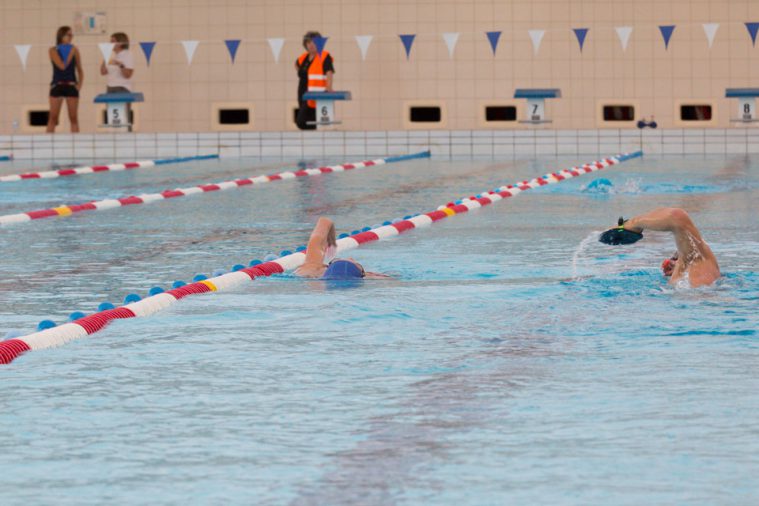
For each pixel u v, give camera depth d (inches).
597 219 786.2
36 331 384.2
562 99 1988.2
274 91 2017.7
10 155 1825.8
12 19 2022.6
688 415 259.6
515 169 1425.9
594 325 380.2
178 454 236.2
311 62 1857.8
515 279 495.8
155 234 721.6
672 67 1972.2
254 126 2022.6
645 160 1598.2
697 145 1758.1
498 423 256.1
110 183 1254.3
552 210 864.9
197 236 706.8
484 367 316.2
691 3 1961.1
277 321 398.0
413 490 211.3
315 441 244.1
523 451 234.1
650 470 220.5
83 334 373.1
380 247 633.6
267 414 267.4
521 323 386.3
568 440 241.4
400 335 368.5
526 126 1990.7
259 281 500.7
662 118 1980.8
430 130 1808.6
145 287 494.9
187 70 2018.9
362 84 2009.1
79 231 745.0
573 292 452.4
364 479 218.1
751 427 248.7
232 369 318.3
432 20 1994.3
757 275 487.8
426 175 1337.4
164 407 275.4
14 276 530.3
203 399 283.0
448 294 454.3
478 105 1998.0
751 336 356.5
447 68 2000.5
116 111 1867.6
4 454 237.0
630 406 268.7
